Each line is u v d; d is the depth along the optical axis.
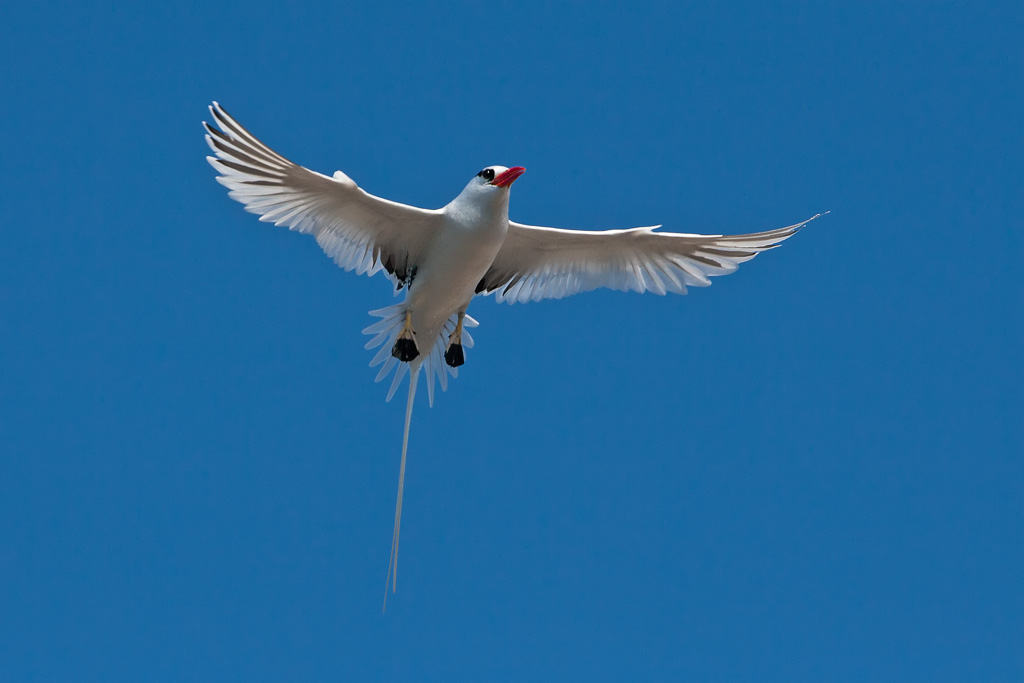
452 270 13.61
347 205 13.08
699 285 15.22
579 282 15.28
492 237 13.37
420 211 13.17
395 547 13.94
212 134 11.90
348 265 13.78
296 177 12.45
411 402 14.45
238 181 12.40
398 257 13.95
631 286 15.26
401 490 14.19
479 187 13.19
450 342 14.76
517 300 15.48
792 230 14.23
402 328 14.40
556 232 14.30
